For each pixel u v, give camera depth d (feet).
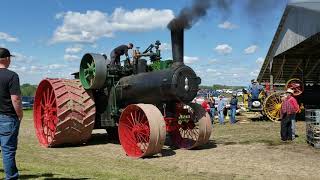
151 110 28.96
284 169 24.64
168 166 25.82
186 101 29.96
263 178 22.17
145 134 29.63
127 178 21.09
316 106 61.16
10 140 17.04
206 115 32.60
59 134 33.78
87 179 20.48
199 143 32.42
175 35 30.30
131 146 30.91
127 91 33.40
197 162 27.22
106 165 26.00
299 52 68.54
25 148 34.30
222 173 23.48
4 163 17.11
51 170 22.80
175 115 31.78
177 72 29.50
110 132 40.75
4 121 16.92
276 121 60.23
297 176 22.70
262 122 60.03
